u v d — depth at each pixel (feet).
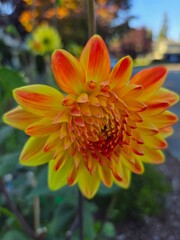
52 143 0.37
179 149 2.39
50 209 0.92
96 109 0.37
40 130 0.37
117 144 0.39
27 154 0.39
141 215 1.54
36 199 0.74
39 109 0.36
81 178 0.41
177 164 2.16
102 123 0.37
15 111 0.38
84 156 0.39
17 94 0.36
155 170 1.59
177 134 2.60
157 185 1.52
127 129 0.38
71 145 0.39
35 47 1.24
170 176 1.99
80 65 0.35
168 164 2.17
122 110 0.37
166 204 1.66
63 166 0.41
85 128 0.36
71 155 0.39
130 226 1.52
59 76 0.35
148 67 0.40
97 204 1.09
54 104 0.37
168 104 0.37
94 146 0.39
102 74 0.36
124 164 0.41
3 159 0.55
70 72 0.35
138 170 0.41
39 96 0.36
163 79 0.37
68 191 0.58
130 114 0.37
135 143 0.39
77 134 0.37
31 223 0.93
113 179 0.43
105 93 0.36
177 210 1.64
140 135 0.39
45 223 0.90
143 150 0.41
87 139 0.37
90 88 0.36
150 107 0.38
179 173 2.04
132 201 1.49
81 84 0.36
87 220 0.73
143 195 1.50
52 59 0.34
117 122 0.36
